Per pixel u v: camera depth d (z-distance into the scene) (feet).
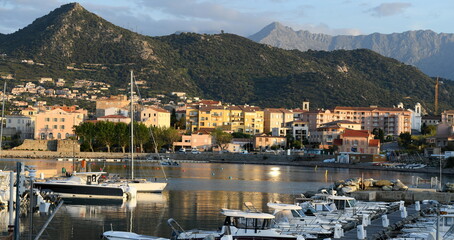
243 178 513.04
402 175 605.73
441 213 215.10
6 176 278.87
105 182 342.85
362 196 350.64
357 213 251.80
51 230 224.12
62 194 311.27
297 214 222.28
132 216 263.08
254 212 201.67
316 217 226.79
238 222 195.62
